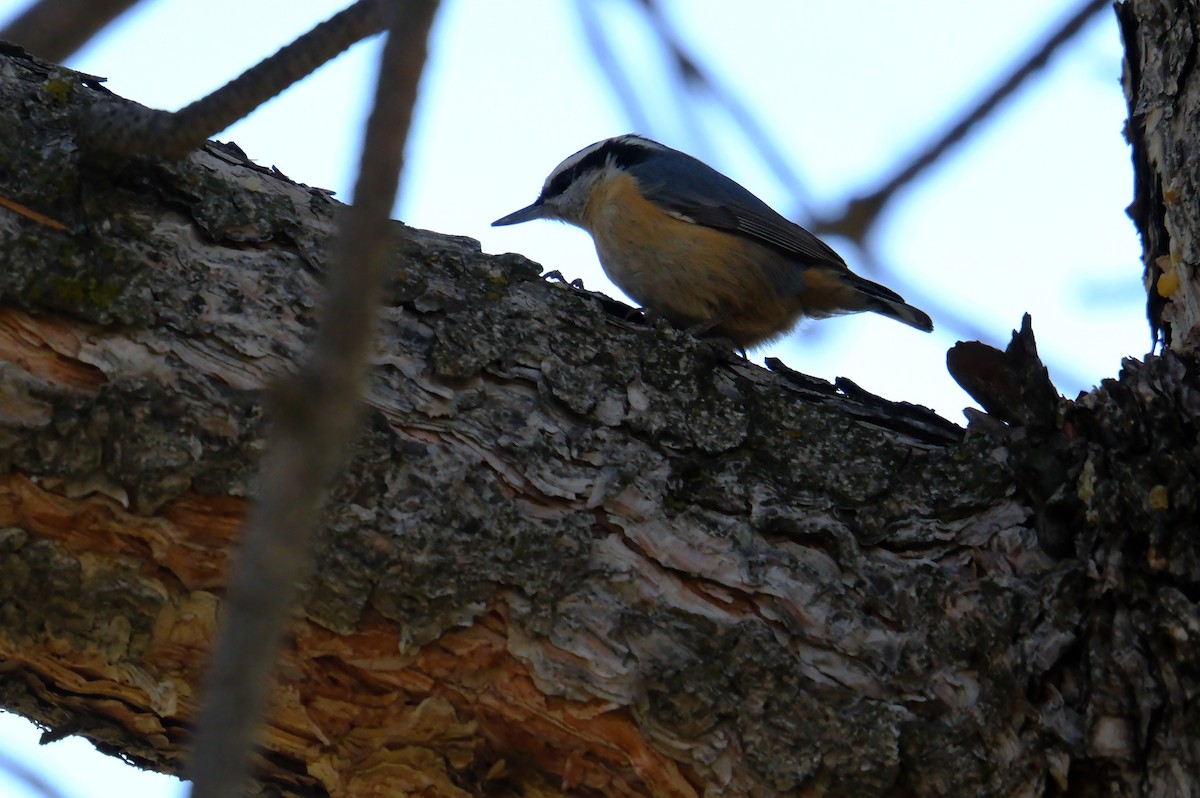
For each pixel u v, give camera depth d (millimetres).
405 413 5188
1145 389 5414
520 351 5453
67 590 4797
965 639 5195
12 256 4883
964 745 5043
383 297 5379
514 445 5258
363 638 4957
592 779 5180
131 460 4777
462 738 5133
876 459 5602
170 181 5223
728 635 5090
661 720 5008
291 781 5273
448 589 4977
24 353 4820
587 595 5105
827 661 5137
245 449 4863
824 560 5316
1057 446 5473
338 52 4219
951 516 5477
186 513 4848
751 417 5613
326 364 2652
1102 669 5090
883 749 5000
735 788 5012
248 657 2518
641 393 5539
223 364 4992
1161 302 6867
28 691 5090
